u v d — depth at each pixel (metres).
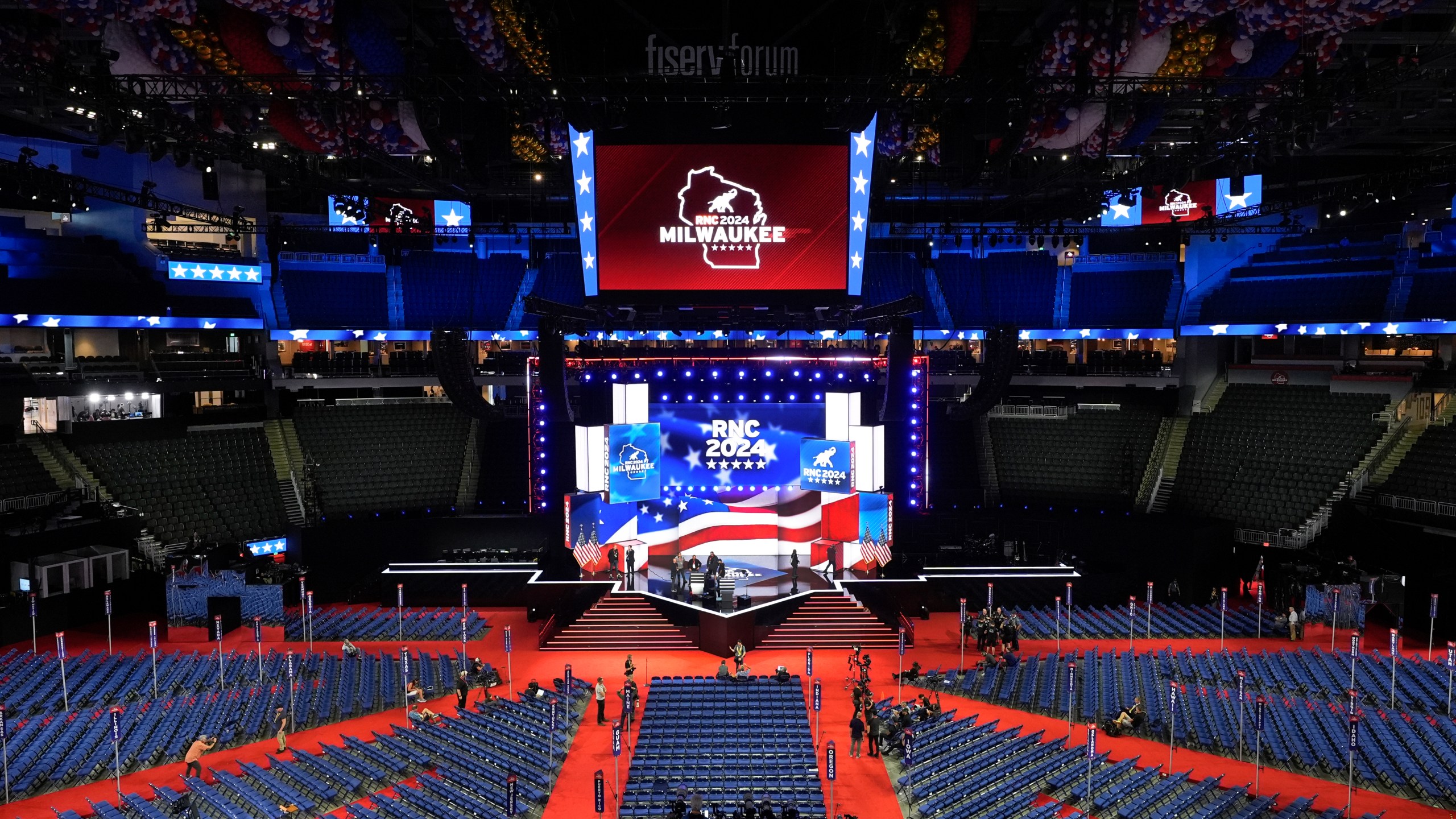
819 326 42.53
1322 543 45.75
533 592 43.62
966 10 28.33
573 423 44.53
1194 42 27.95
